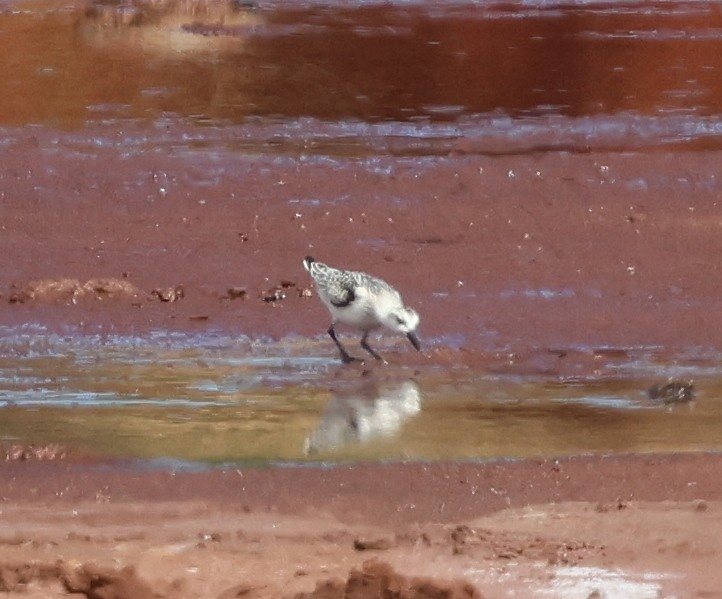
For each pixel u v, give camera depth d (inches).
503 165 1059.9
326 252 904.9
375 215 964.6
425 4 1679.4
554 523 490.3
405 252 904.3
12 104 1205.1
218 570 442.9
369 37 1488.7
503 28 1545.3
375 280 690.8
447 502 513.0
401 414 624.4
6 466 551.2
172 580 432.1
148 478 538.0
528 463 555.5
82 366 698.8
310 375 683.4
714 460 560.4
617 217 965.2
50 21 1507.1
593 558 455.8
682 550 464.4
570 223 957.2
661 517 497.0
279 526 488.1
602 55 1422.2
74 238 922.7
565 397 655.8
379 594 418.9
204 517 497.7
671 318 794.2
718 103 1256.2
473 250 908.6
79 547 463.5
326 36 1488.7
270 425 608.4
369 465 553.3
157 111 1205.7
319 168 1051.3
